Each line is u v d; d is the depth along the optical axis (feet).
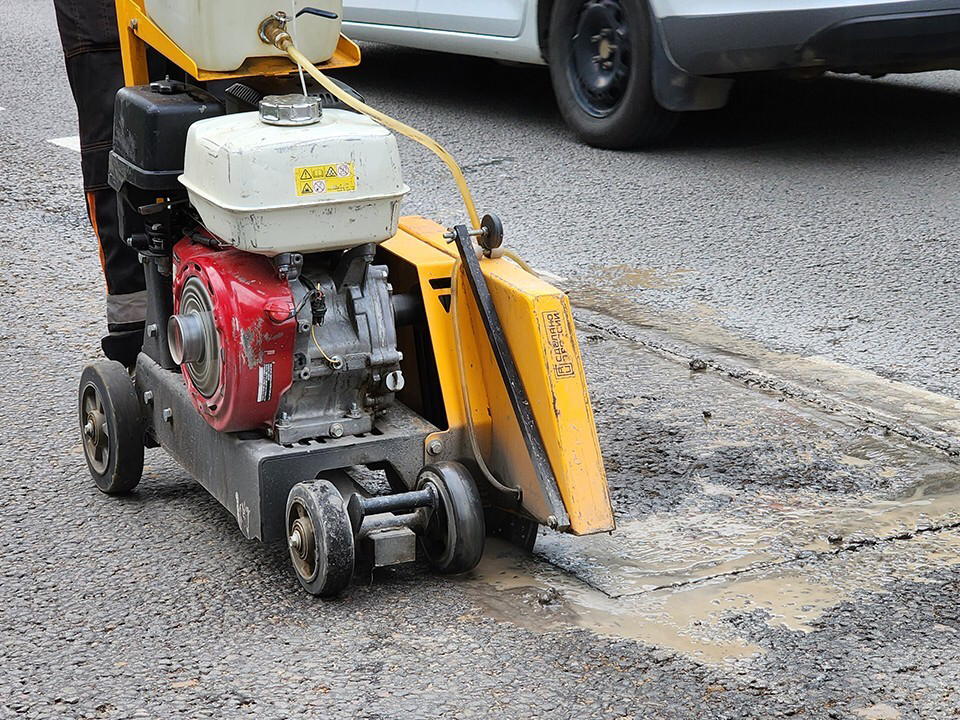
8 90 48.21
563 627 15.79
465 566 16.40
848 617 16.08
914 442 21.16
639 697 14.32
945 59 35.50
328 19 16.76
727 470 20.34
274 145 15.19
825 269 29.25
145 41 17.88
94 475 19.69
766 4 34.68
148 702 14.25
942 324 26.00
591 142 40.04
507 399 16.61
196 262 16.39
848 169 36.70
